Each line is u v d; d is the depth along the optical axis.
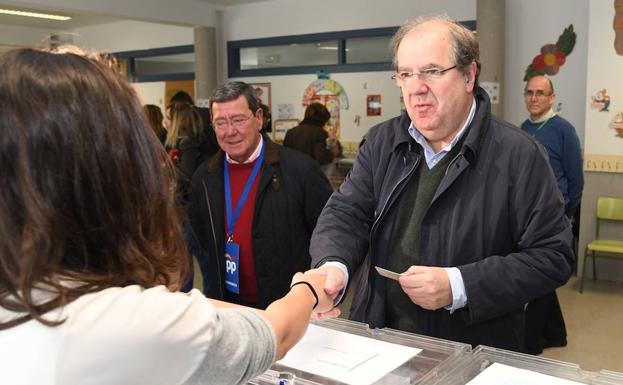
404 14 6.05
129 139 0.70
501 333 1.44
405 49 1.39
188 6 6.84
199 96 7.29
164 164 0.76
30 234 0.63
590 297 4.28
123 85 0.72
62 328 0.62
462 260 1.42
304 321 0.92
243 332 0.76
